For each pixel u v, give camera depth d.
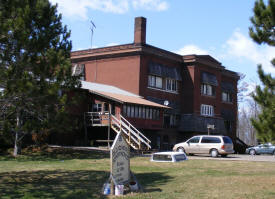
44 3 12.49
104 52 40.00
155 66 38.56
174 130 41.12
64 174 13.35
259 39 11.02
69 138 29.98
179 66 42.16
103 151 24.66
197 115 41.22
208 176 13.12
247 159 23.47
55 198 8.95
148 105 31.78
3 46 9.68
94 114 30.64
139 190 10.10
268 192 9.94
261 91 10.38
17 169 14.77
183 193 9.76
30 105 10.72
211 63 43.78
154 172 14.19
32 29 11.10
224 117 49.59
